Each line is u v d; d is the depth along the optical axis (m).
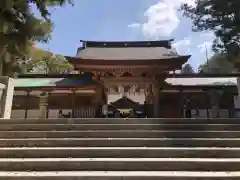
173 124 7.61
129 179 4.56
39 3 19.81
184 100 21.38
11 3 17.47
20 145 6.40
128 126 7.52
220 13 19.84
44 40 21.31
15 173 4.88
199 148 5.88
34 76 24.14
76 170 5.12
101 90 21.42
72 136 7.01
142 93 24.45
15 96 21.62
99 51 23.67
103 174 4.73
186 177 4.54
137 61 19.44
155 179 4.57
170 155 5.68
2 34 18.70
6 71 20.34
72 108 21.42
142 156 5.69
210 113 20.75
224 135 6.86
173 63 19.50
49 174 4.76
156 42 25.02
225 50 20.16
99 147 6.25
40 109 21.05
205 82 22.09
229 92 20.89
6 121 8.05
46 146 6.39
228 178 4.50
